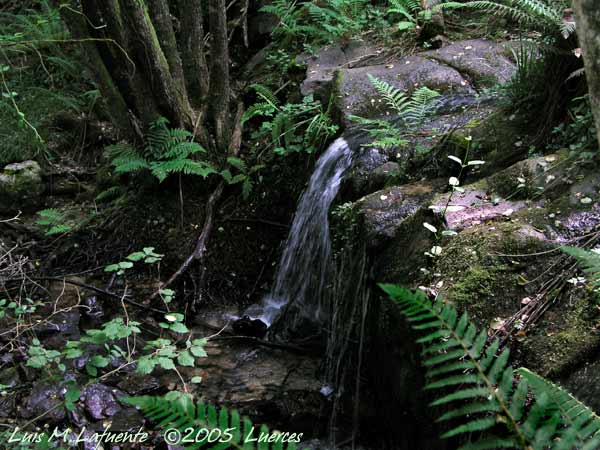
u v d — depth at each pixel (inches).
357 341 153.8
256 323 187.8
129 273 208.4
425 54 232.1
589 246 119.3
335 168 195.0
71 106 266.5
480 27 244.5
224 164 226.4
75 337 179.2
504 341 111.2
